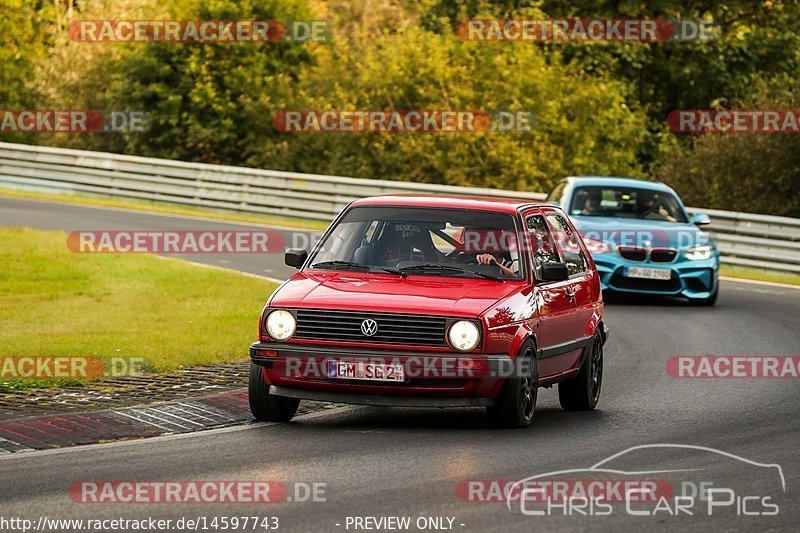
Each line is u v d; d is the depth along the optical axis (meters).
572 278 40.47
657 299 71.44
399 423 36.16
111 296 60.97
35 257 72.25
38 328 51.03
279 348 34.41
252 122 142.62
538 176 121.50
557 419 37.50
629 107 144.88
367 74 129.00
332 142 136.25
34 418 34.22
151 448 31.53
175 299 60.69
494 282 36.53
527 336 35.22
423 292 35.22
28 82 157.12
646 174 145.12
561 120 125.69
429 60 125.44
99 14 152.00
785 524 24.75
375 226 38.41
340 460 30.22
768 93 122.00
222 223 103.75
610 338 55.72
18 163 128.38
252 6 144.50
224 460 30.11
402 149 124.06
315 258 38.16
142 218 103.31
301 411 38.00
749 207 111.25
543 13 137.50
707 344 54.31
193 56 141.00
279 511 25.09
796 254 87.94
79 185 124.44
